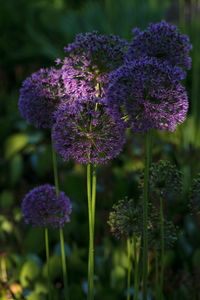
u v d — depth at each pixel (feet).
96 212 7.84
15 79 17.57
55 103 4.23
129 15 15.19
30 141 11.94
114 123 3.76
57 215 4.37
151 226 4.29
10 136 12.67
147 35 4.26
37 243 8.00
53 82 4.14
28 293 6.86
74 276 7.14
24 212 4.41
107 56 3.83
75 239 8.13
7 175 11.43
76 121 3.72
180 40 4.26
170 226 4.37
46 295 6.50
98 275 7.09
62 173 10.41
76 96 3.89
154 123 3.51
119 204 4.27
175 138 10.27
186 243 7.73
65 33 17.66
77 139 3.76
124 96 3.42
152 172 4.23
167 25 4.39
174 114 3.53
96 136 3.73
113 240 7.50
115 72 3.61
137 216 4.19
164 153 10.03
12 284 7.02
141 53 4.27
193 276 6.68
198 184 4.19
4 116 14.12
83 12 18.92
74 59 3.84
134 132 3.57
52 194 4.38
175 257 7.40
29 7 21.20
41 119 4.25
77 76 3.83
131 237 4.51
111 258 7.23
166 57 4.31
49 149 10.56
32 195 4.39
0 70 17.72
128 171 9.86
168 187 4.22
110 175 9.13
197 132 10.70
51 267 7.09
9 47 21.13
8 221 8.48
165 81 3.49
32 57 18.81
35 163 11.19
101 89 3.93
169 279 6.56
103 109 3.82
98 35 3.99
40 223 4.48
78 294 6.33
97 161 3.84
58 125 3.77
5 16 22.07
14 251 8.00
